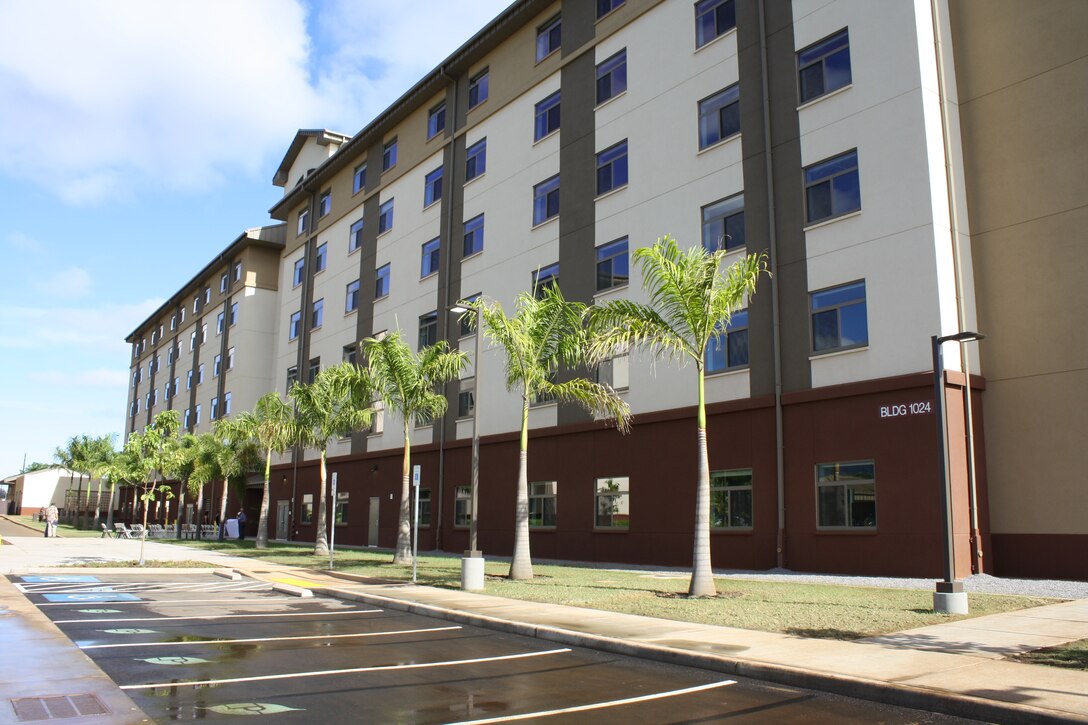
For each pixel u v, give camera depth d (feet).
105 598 55.98
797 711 25.08
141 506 249.14
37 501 322.96
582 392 69.26
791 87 74.02
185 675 29.30
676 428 79.46
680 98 84.58
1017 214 64.59
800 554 67.26
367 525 128.67
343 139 164.45
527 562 65.05
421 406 84.84
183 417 215.92
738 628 38.83
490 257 109.19
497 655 34.81
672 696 27.07
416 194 128.77
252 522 177.06
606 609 46.60
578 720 23.73
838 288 68.28
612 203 90.89
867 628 37.70
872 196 66.54
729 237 77.71
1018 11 66.28
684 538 77.05
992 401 64.39
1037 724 22.65
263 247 187.42
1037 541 60.64
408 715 24.03
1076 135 62.13
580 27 99.71
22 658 32.17
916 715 24.63
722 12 82.12
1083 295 60.44
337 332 147.54
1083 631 36.04
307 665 31.89
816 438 67.56
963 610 41.45
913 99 65.00
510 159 108.27
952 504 59.31
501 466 101.45
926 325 61.82
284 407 118.11
